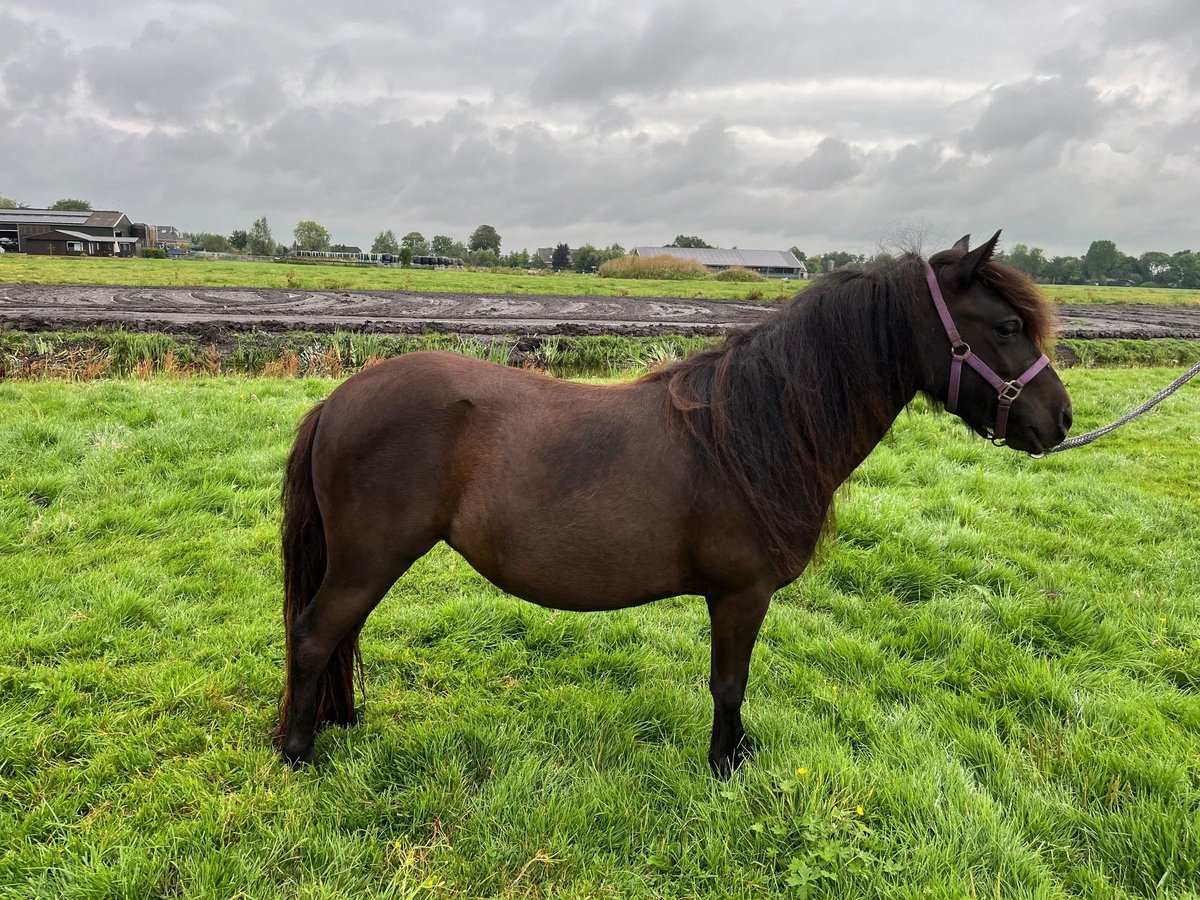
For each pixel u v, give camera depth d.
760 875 2.20
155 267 39.00
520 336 13.76
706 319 20.72
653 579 2.37
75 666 3.07
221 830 2.27
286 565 2.61
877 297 2.39
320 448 2.44
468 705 3.09
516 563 2.35
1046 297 2.36
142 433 5.99
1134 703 3.10
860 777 2.55
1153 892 2.20
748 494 2.26
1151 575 4.53
